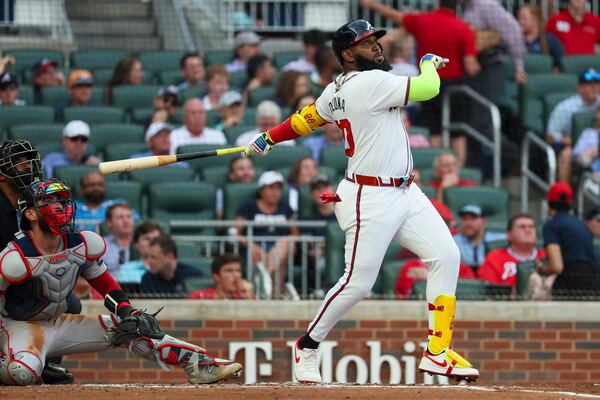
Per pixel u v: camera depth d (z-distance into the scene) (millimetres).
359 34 23766
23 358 24656
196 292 37688
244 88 51875
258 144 24984
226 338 37312
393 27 56688
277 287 39562
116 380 37219
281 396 21766
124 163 24438
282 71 51219
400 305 37844
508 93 50312
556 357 38469
